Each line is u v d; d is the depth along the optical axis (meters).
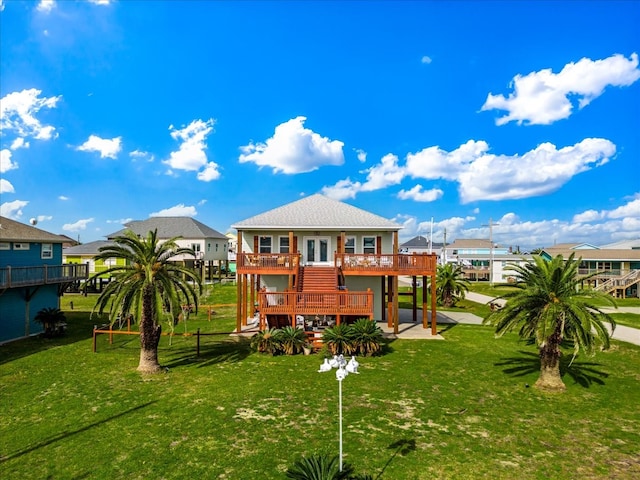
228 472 8.50
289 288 22.22
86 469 8.65
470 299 41.28
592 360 17.59
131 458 9.07
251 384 14.05
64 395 12.98
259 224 25.42
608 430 10.66
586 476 8.48
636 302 40.22
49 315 22.03
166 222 52.97
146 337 15.47
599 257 51.59
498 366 16.42
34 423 10.89
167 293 15.43
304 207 28.23
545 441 10.01
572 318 12.91
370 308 19.89
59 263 25.97
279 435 10.17
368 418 11.25
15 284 20.64
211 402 12.36
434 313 22.30
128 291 15.31
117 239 15.56
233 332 22.84
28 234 23.30
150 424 10.80
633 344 20.48
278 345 18.05
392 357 17.72
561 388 13.65
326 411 11.70
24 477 8.36
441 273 35.72
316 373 15.36
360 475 8.34
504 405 12.31
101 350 19.09
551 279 13.41
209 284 46.00
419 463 8.89
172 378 14.74
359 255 22.72
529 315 13.82
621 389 13.83
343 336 17.69
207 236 50.62
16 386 13.87
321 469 7.88
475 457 9.18
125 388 13.63
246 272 22.58
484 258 69.19
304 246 26.19
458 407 12.12
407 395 13.09
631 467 8.84
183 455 9.19
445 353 18.45
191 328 24.42
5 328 21.19
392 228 25.02
